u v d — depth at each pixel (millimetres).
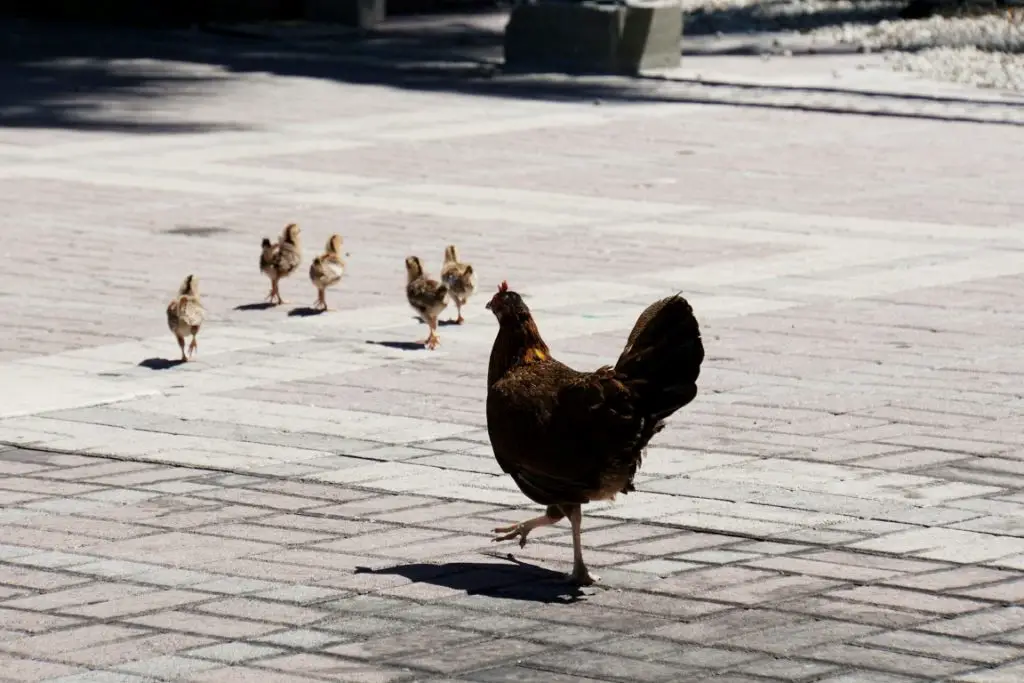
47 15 45938
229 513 10633
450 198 22469
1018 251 19203
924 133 28641
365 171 24500
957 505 10734
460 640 8570
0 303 16594
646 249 19281
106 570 9594
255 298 17031
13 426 12508
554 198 22516
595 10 35656
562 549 10000
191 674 8117
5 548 9961
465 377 14062
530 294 16984
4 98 31766
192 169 24547
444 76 35406
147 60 37688
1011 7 45531
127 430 12438
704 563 9727
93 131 28047
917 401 13195
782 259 18750
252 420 12727
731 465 11602
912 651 8391
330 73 35750
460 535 10258
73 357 14602
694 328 8664
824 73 35781
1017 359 14508
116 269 18219
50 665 8227
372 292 17312
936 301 16688
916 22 44031
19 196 22328
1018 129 29109
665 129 28875
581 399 8820
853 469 11492
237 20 44719
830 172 24688
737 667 8195
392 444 12148
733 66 37000
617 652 8391
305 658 8328
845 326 15648
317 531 10305
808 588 9297
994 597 9141
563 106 31531
